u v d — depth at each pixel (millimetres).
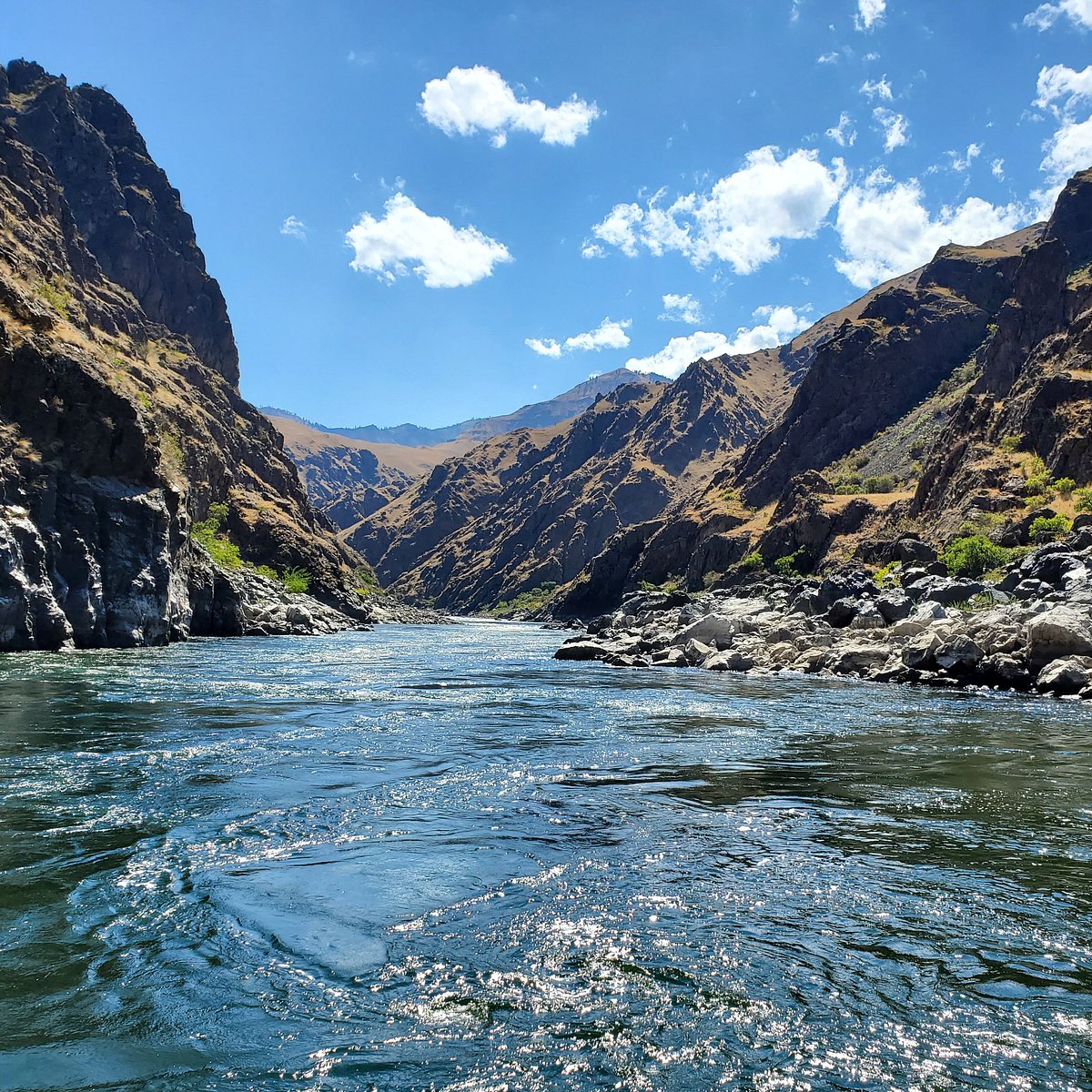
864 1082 6047
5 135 133000
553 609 198125
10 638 39500
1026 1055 6445
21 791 13492
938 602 44969
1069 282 129875
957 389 167250
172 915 8648
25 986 7062
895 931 8695
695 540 162875
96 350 59812
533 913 9047
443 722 22906
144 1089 5715
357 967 7660
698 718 24562
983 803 14086
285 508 168250
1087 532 53594
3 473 42375
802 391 188875
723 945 8312
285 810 12820
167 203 190750
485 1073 6070
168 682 30859
